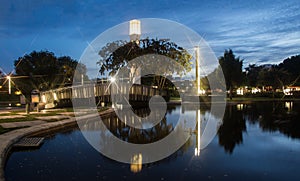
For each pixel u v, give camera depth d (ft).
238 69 115.85
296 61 186.91
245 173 16.72
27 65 101.55
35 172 17.39
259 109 64.59
